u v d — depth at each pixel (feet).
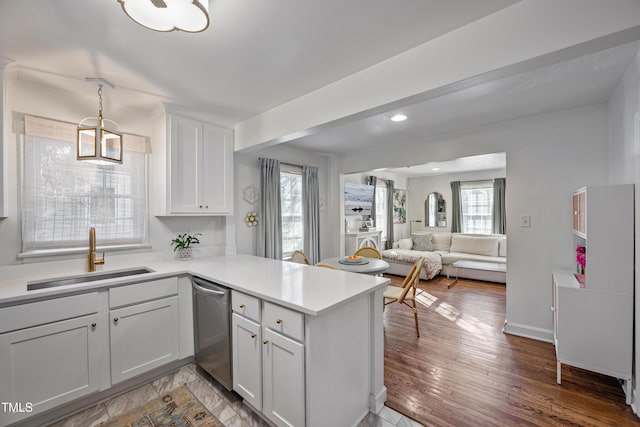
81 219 7.65
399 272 18.45
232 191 9.96
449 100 8.11
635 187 6.03
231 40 5.28
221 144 9.64
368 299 6.12
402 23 4.80
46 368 5.61
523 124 9.56
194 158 8.91
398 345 8.97
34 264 6.93
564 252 8.87
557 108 8.71
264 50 5.61
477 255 18.78
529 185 9.44
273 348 5.28
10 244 6.68
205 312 7.10
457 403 6.24
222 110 8.76
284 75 6.60
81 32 4.99
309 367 4.65
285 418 5.07
